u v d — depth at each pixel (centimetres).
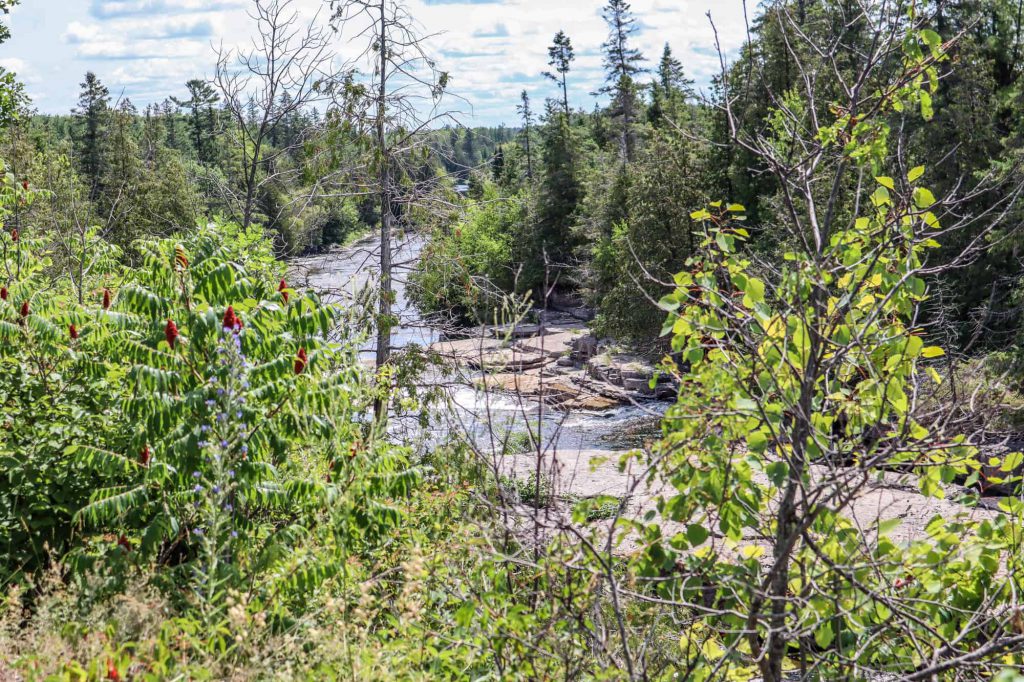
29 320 708
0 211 1088
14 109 3011
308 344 698
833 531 435
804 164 458
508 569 474
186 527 603
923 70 460
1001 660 419
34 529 645
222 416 562
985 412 412
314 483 607
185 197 4809
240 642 420
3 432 671
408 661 457
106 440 686
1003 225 2592
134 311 666
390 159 1698
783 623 405
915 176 473
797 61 478
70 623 447
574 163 6488
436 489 648
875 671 426
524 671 419
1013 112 3728
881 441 411
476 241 5197
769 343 444
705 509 443
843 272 460
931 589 416
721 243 454
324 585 540
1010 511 450
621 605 410
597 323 4256
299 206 1650
